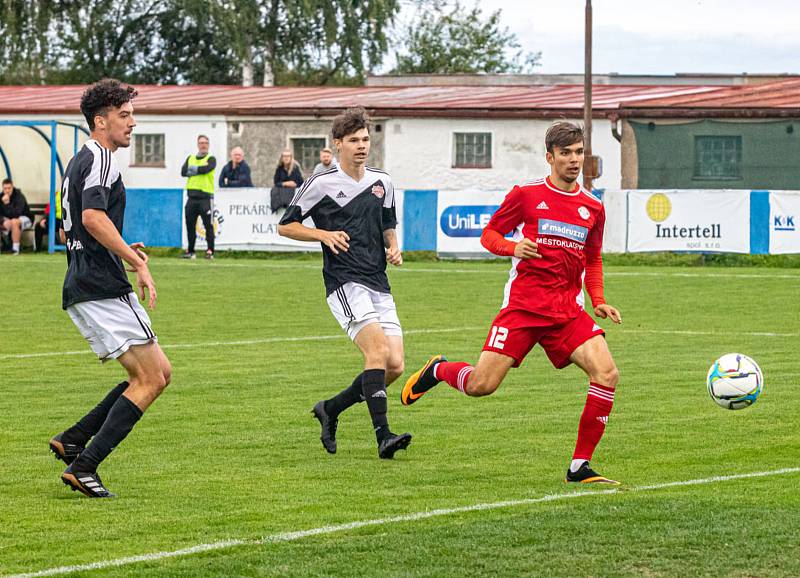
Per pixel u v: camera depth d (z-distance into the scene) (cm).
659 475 1085
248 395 1559
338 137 1216
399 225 4038
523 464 1145
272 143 5362
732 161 4700
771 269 3556
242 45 7825
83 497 1015
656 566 785
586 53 4566
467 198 3962
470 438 1279
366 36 7944
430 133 5197
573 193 1102
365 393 1183
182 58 8544
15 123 4469
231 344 2066
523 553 817
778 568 779
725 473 1091
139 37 8412
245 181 4225
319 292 2964
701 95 5134
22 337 2169
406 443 1163
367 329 1195
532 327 1098
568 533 866
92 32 8238
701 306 2623
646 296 2825
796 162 4634
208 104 5556
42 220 4638
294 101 5556
